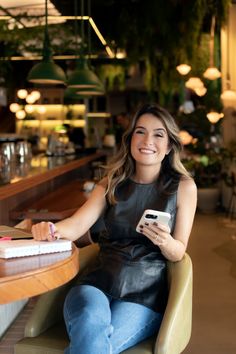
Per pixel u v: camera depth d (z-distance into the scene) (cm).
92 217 235
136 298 209
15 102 1403
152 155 229
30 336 204
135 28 1024
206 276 513
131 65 1198
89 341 181
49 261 174
